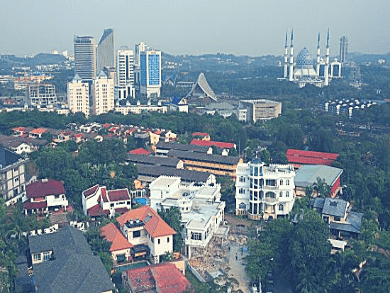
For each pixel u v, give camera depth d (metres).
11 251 132.75
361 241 136.88
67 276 112.94
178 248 147.50
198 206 170.75
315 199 172.25
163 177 190.00
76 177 196.38
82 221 168.88
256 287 129.38
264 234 145.62
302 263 127.62
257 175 179.88
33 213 174.50
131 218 155.12
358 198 187.62
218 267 141.62
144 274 122.88
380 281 115.56
